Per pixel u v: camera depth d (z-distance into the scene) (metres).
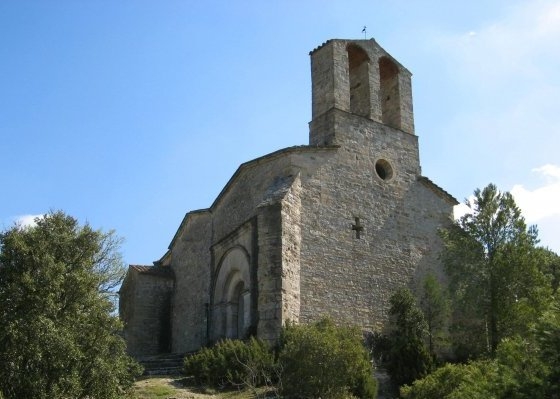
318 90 27.44
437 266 27.11
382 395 20.44
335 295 23.66
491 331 21.47
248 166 26.62
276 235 22.41
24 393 14.62
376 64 28.78
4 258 16.22
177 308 30.62
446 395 16.66
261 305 21.80
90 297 16.95
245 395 18.09
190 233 31.27
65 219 17.98
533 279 21.50
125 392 17.67
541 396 12.39
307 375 17.33
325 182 25.05
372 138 27.19
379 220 26.08
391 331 24.52
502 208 22.59
